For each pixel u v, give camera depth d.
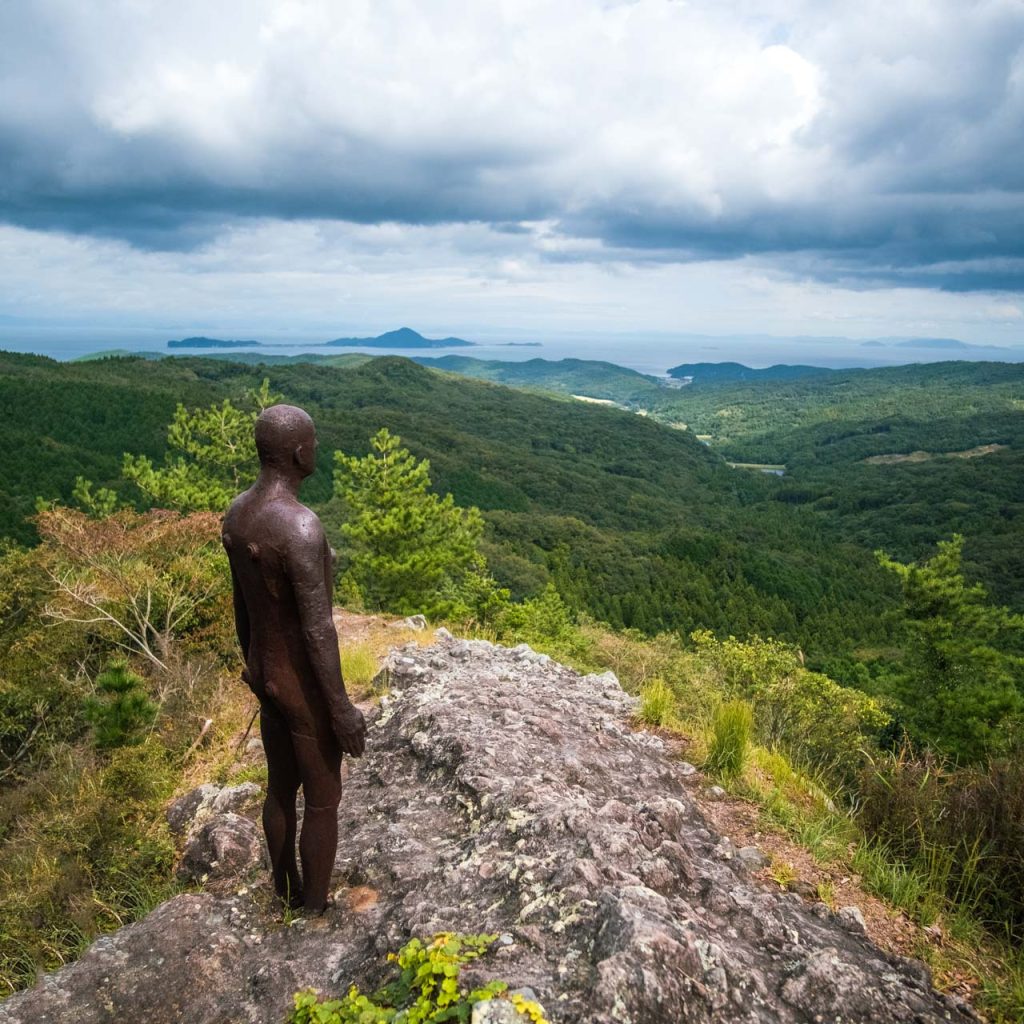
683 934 2.51
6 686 9.95
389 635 9.45
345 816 4.23
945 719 15.42
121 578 10.89
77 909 3.79
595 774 4.53
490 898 2.97
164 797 5.20
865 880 3.70
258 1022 2.55
